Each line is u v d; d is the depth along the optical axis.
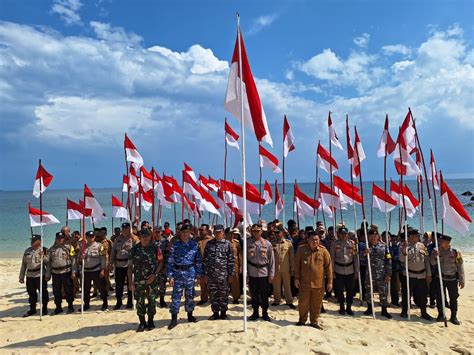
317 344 6.36
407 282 8.79
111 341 7.00
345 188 11.61
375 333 7.52
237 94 7.48
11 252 27.75
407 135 9.45
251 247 8.20
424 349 6.71
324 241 10.89
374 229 9.85
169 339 6.71
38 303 11.15
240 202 11.84
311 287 7.59
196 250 7.98
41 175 9.77
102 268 9.75
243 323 7.21
